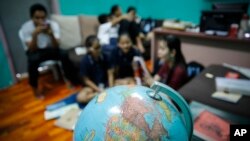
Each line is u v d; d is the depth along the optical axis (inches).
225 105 38.5
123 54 77.9
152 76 81.5
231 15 75.0
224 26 77.9
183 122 19.0
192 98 41.6
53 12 123.2
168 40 57.5
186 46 90.0
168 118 17.6
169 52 58.2
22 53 111.6
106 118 17.1
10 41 105.9
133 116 16.9
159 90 19.3
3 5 99.7
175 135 17.0
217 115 34.6
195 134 29.8
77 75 100.3
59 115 76.0
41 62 92.5
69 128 67.6
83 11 135.5
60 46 110.9
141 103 18.0
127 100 18.3
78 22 116.0
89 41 76.1
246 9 85.0
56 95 92.7
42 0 115.9
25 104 86.0
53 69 107.7
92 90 81.1
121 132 16.2
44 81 108.5
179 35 89.3
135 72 82.4
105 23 117.3
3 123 73.4
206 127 31.3
